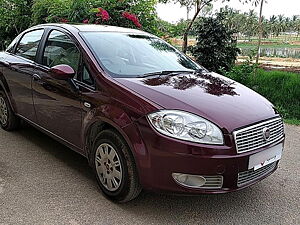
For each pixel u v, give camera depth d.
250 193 3.71
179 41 10.33
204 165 2.87
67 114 3.84
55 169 4.07
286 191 3.78
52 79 4.01
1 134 5.18
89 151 3.68
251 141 3.05
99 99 3.38
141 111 3.04
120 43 4.12
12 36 10.61
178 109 3.00
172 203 3.44
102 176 3.46
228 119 3.01
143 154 2.99
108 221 3.11
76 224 3.04
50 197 3.46
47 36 4.46
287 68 9.94
